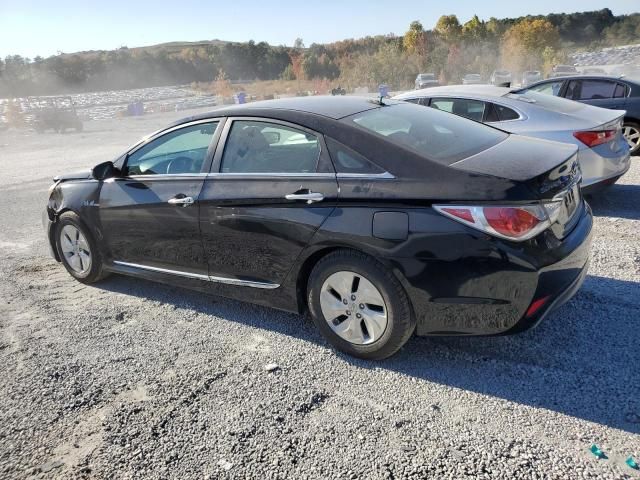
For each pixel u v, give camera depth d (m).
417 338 3.62
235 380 3.25
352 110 3.68
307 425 2.80
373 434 2.70
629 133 9.13
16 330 4.10
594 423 2.66
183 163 4.07
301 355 3.50
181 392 3.16
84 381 3.33
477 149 3.38
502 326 2.95
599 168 5.86
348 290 3.28
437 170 3.01
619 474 2.33
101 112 47.16
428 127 3.67
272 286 3.65
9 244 6.56
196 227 3.88
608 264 4.59
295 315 4.09
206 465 2.56
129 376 3.37
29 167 14.49
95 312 4.37
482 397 2.93
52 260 5.81
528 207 2.81
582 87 9.45
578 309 3.83
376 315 3.21
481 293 2.90
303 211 3.33
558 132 5.91
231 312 4.22
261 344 3.68
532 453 2.49
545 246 2.87
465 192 2.87
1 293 4.88
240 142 3.77
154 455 2.64
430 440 2.63
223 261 3.84
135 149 4.42
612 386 2.94
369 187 3.12
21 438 2.83
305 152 3.44
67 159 15.87
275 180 3.49
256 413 2.92
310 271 3.54
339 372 3.27
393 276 3.07
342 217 3.17
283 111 3.65
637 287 4.11
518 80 51.12
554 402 2.84
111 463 2.61
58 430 2.88
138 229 4.28
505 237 2.79
